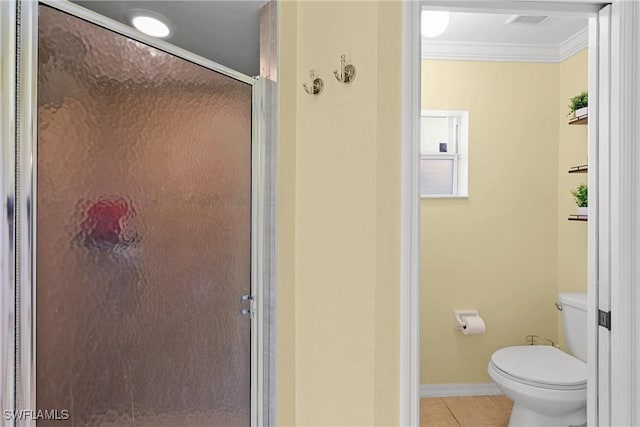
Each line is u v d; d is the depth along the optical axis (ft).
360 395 4.07
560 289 8.11
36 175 2.80
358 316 4.07
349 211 4.12
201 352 4.02
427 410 7.61
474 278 8.12
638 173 3.86
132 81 3.39
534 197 8.14
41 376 2.86
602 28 4.10
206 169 4.02
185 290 3.87
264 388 4.49
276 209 4.41
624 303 3.89
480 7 4.12
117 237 3.32
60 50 2.93
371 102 3.95
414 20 3.92
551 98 8.13
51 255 2.91
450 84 8.00
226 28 4.35
